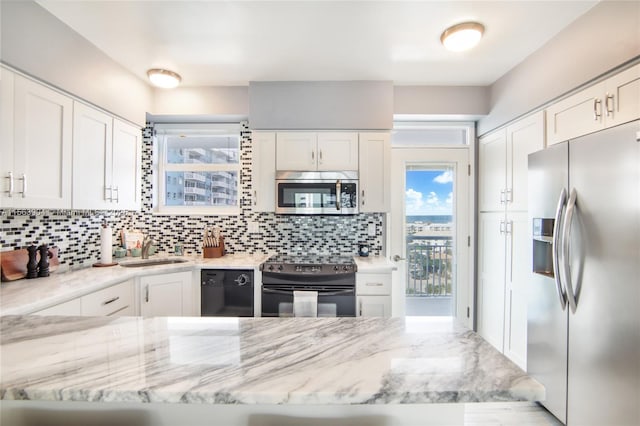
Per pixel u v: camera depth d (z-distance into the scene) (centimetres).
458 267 307
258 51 220
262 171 273
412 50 219
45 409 79
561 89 196
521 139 238
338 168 271
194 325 100
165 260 275
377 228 302
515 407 205
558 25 189
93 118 214
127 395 63
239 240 307
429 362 76
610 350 146
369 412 80
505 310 260
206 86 282
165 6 171
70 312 161
